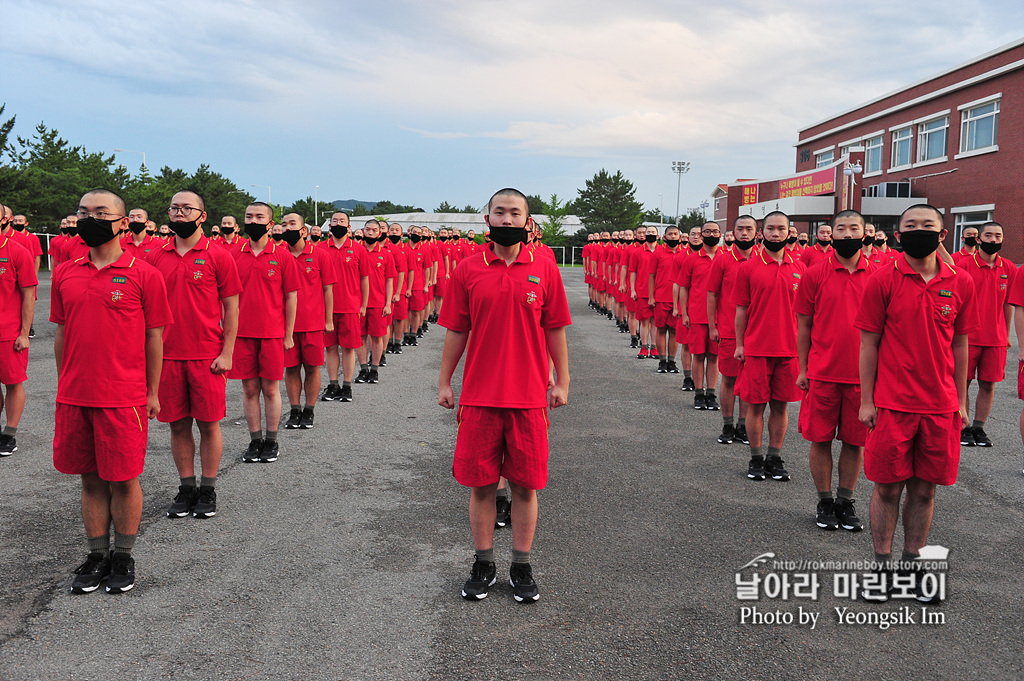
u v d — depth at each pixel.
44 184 45.62
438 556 4.49
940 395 3.87
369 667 3.26
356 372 11.47
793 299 5.90
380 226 10.23
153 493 5.55
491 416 3.86
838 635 3.58
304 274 7.50
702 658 3.37
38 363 11.46
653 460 6.59
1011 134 27.17
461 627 3.62
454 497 5.57
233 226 6.42
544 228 71.75
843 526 4.98
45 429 7.41
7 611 3.72
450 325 3.97
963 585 4.14
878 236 14.16
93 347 3.85
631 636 3.55
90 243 3.88
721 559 4.47
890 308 3.94
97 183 49.44
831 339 4.91
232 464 6.35
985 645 3.51
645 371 11.62
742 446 7.12
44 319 17.31
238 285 5.08
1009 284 7.10
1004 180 27.59
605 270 18.34
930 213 3.79
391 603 3.87
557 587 4.07
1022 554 4.56
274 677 3.17
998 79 27.89
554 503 5.42
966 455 6.88
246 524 4.97
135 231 8.22
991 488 5.87
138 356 3.97
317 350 7.61
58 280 3.96
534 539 4.74
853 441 4.90
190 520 5.04
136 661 3.28
